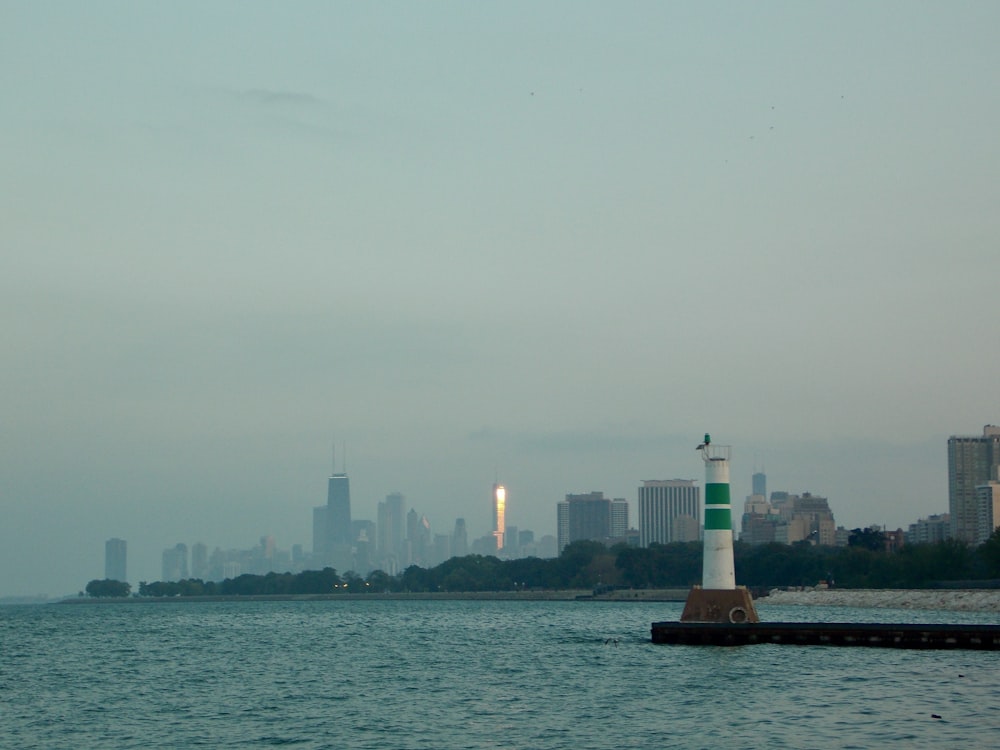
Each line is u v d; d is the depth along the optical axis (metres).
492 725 105.12
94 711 120.25
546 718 108.38
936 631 162.88
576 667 158.00
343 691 135.38
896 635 164.38
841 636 166.50
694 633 168.75
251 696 132.00
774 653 158.88
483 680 145.00
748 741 93.75
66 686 147.62
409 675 154.88
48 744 99.44
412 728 104.25
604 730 100.75
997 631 161.25
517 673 153.00
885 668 141.38
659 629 170.50
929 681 128.62
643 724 103.31
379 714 113.75
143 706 123.88
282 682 148.50
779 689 123.31
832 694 118.88
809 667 143.00
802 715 105.81
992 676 132.88
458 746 94.62
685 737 96.31
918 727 98.88
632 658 161.75
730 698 117.25
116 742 100.00
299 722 109.31
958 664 145.38
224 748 96.00
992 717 103.75
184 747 96.75
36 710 121.81
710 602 172.38
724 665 146.62
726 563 172.00
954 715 104.88
